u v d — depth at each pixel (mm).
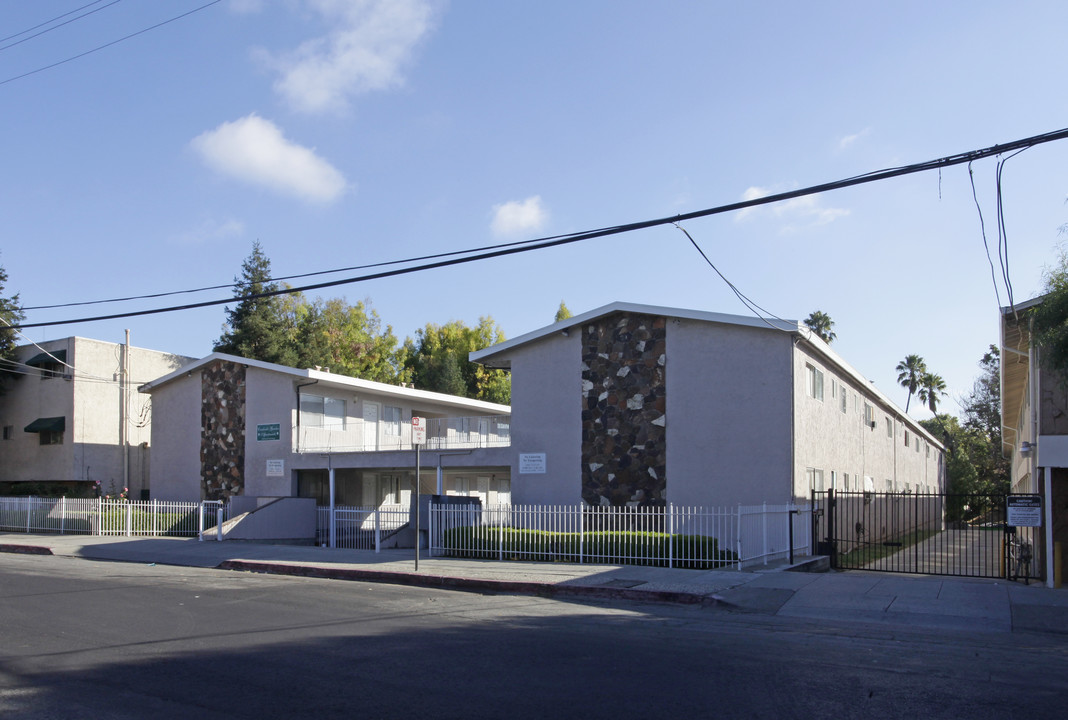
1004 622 11219
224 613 11344
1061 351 12727
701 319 21344
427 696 6855
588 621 11000
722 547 19453
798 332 20109
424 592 14195
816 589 13680
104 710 6445
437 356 71188
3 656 8414
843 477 25016
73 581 15188
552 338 23953
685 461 21328
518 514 20359
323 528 27031
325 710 6449
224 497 31094
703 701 6727
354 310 65125
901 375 79438
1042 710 6621
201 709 6480
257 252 50875
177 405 33312
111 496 34312
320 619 10883
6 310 37062
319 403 30797
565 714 6344
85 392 36094
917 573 17453
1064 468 14969
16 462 37656
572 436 23219
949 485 51000
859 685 7336
